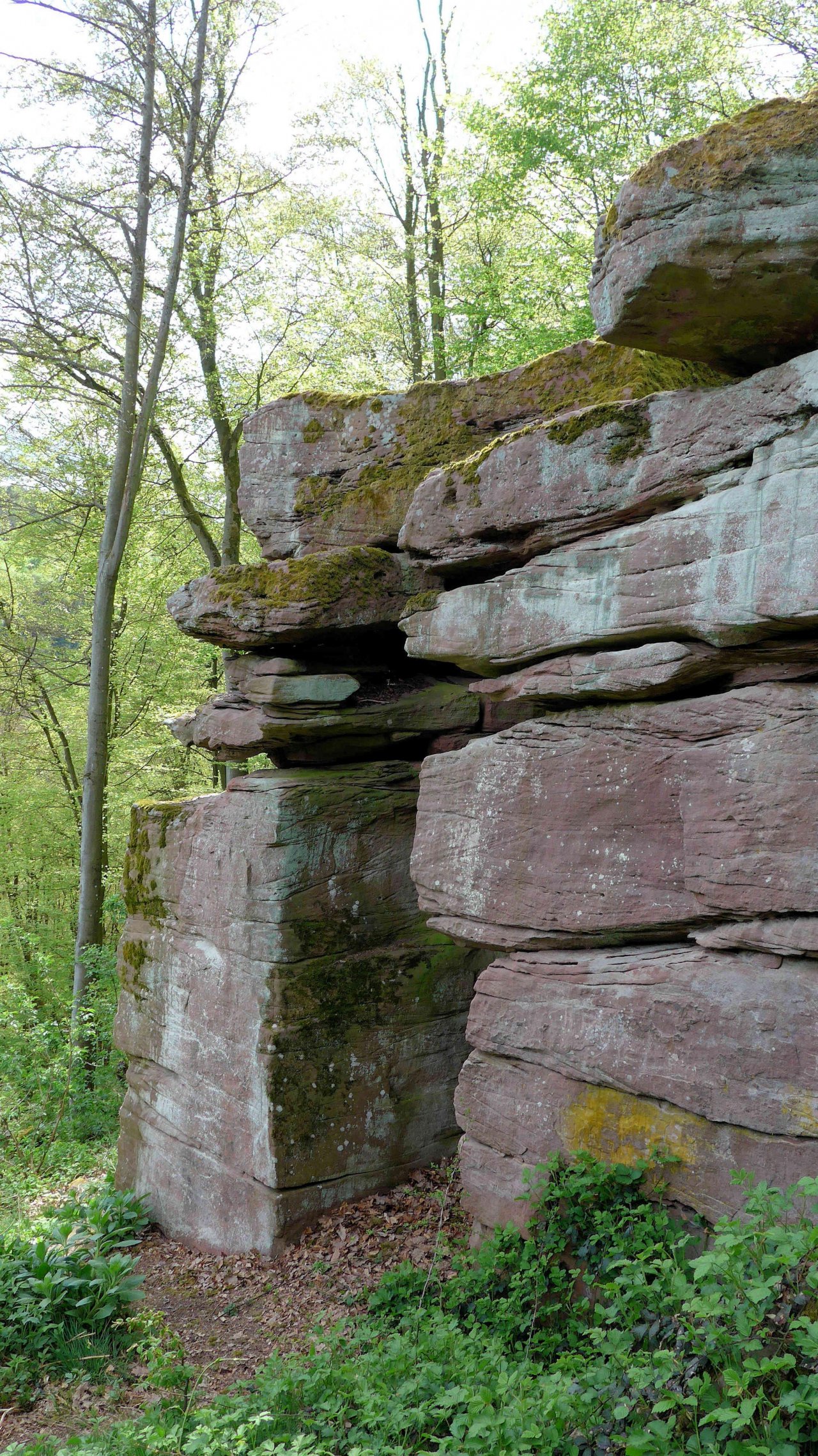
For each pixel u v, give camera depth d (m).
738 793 4.61
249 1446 4.24
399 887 7.34
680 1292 3.66
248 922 7.09
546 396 6.56
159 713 18.94
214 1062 7.37
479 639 5.81
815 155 4.10
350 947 7.12
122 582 18.28
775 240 4.17
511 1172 5.51
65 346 14.92
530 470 5.57
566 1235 4.99
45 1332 6.00
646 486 5.03
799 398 4.38
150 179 14.56
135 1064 8.53
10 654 19.00
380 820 7.25
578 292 15.18
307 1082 6.86
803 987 4.41
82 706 20.97
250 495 7.86
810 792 4.35
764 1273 3.71
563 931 5.39
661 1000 4.87
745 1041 4.50
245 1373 5.48
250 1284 6.49
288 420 7.71
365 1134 7.05
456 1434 3.69
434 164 17.58
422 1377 4.25
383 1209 6.87
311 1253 6.57
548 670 5.47
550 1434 3.58
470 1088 5.82
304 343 16.41
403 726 7.30
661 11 13.66
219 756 8.05
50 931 20.22
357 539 7.31
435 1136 7.35
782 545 4.37
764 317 4.54
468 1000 7.53
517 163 14.52
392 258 17.78
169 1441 4.39
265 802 7.03
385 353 17.89
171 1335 5.98
